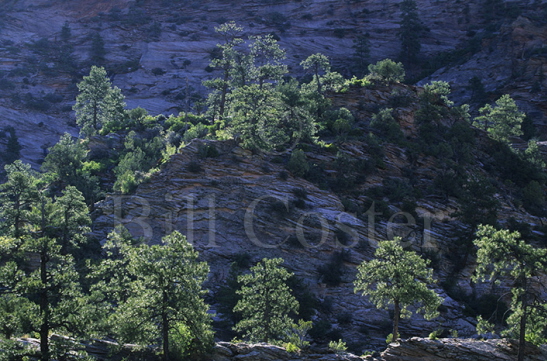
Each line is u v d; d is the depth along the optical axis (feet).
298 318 158.92
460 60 487.61
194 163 203.41
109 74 521.24
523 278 112.57
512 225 206.69
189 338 108.68
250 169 204.64
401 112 277.03
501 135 289.33
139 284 111.65
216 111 311.68
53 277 105.19
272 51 334.24
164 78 513.45
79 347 102.73
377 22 594.24
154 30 588.50
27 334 107.14
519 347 108.06
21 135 417.49
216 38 590.96
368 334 163.32
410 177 230.89
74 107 326.85
